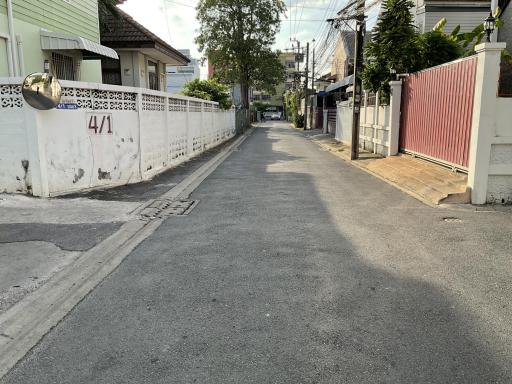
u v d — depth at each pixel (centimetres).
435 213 749
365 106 1798
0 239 581
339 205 812
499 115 784
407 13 1395
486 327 364
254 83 4516
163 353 329
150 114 1095
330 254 539
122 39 1811
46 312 392
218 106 2316
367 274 476
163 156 1221
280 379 297
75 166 856
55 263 500
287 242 586
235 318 379
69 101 832
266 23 4166
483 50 766
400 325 367
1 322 369
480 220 701
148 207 777
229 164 1443
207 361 318
